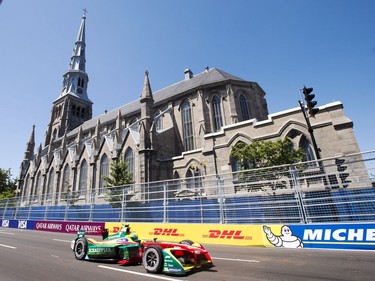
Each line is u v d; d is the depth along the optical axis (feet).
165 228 56.90
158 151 126.00
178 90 161.27
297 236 41.29
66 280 22.12
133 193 71.20
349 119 71.05
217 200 58.34
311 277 22.31
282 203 49.14
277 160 66.44
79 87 285.84
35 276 23.66
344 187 44.06
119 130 141.38
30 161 233.55
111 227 66.69
